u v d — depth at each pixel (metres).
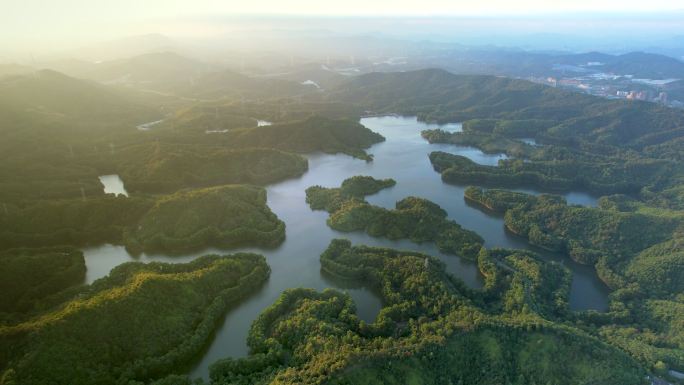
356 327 161.88
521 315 162.25
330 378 128.38
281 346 151.25
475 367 140.88
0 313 164.62
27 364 129.88
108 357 141.62
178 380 137.12
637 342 156.38
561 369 140.00
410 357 138.00
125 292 160.00
